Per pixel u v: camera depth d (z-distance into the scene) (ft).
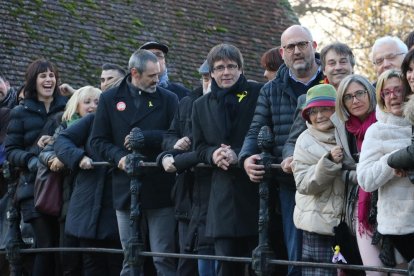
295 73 35.86
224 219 34.91
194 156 35.50
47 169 41.09
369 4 117.19
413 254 29.32
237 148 35.65
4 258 46.50
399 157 27.91
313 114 32.14
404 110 28.35
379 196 29.63
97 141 39.01
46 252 41.50
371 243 30.35
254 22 108.78
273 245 35.76
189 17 103.55
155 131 38.68
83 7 95.71
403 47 36.27
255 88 36.32
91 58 91.56
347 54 35.58
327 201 31.73
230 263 35.24
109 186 39.63
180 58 98.17
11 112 43.29
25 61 86.53
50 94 43.42
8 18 88.69
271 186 35.27
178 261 38.78
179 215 37.14
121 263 40.34
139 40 97.14
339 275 31.68
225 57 35.88
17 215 42.65
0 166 45.70
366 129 31.09
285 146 34.14
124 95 39.34
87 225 39.27
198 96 38.78
